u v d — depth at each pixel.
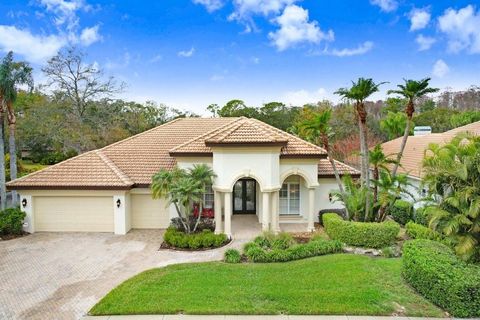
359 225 17.53
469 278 10.25
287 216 23.78
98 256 17.33
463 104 79.25
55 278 14.48
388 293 11.66
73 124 44.09
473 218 11.81
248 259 15.99
